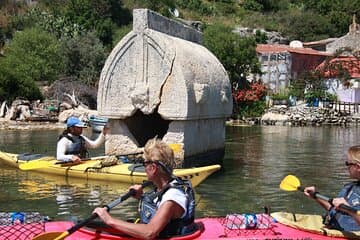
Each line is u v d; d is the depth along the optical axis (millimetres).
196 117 12375
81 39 54281
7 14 74562
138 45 12094
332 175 13133
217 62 14844
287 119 39469
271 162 15594
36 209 8727
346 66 51438
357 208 5613
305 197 10125
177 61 11828
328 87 49750
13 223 5562
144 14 12062
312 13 93062
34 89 37812
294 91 49000
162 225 4727
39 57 48688
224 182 11695
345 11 92062
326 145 21656
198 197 10031
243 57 45031
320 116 40531
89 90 42219
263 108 43344
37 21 67375
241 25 91250
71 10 69812
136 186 5555
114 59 12328
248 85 45500
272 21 92750
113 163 11352
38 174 11773
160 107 11945
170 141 11961
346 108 46125
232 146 20938
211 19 92688
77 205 9000
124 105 12320
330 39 75625
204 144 13352
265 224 5816
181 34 14422
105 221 4887
